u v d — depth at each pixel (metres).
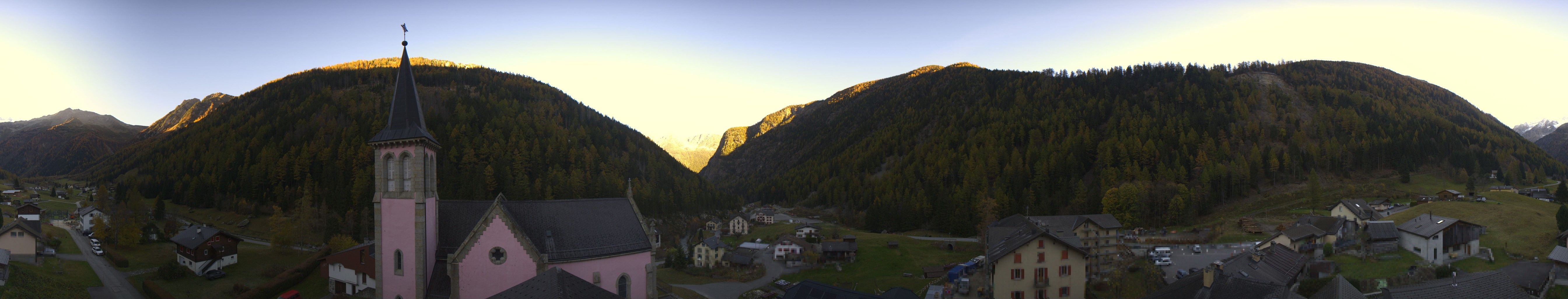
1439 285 50.84
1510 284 52.56
